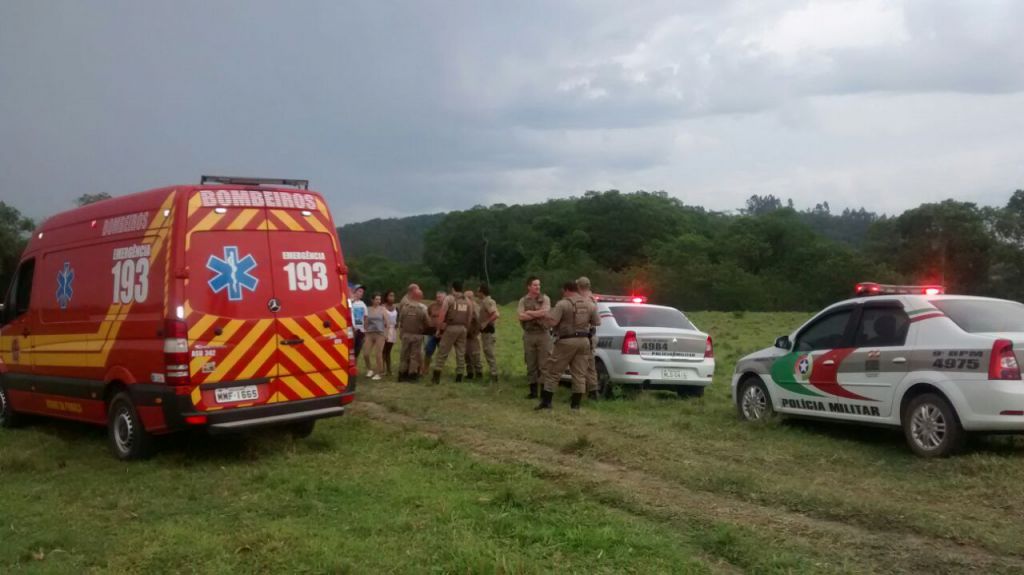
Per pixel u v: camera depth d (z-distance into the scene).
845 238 155.12
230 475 7.98
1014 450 8.35
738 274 74.75
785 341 10.30
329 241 9.26
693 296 73.25
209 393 8.18
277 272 8.74
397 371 17.39
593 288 78.44
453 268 102.88
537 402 12.38
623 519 6.31
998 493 6.89
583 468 8.06
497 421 10.55
